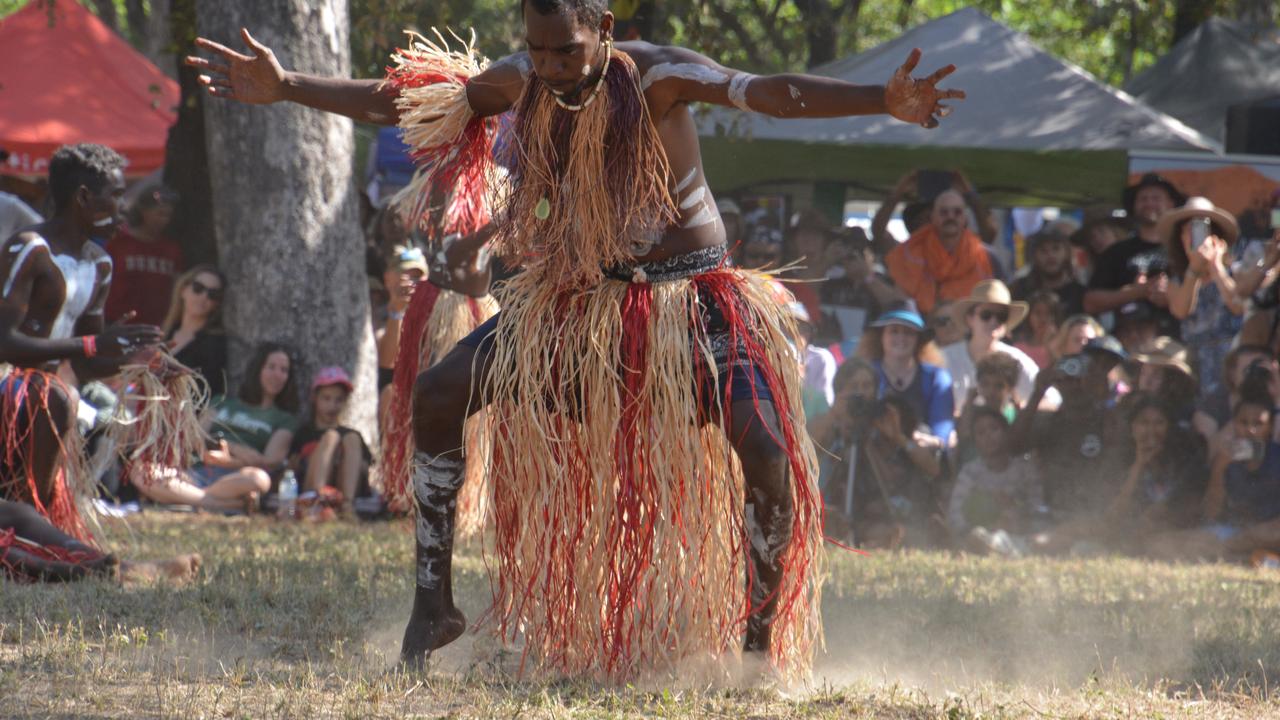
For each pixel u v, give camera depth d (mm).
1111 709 7906
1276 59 32344
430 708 7500
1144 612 12086
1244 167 22297
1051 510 20422
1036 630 10914
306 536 16891
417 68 9141
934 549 19500
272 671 8297
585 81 8219
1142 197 22531
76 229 12680
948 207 22812
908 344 20562
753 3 43375
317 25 21875
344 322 22516
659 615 8477
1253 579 16312
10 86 28375
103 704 7273
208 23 21844
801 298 22922
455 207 11711
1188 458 20500
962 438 20531
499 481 8742
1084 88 24250
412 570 13195
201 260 27172
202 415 13461
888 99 7633
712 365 8289
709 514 8547
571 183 8383
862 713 7617
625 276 8594
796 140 23844
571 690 8148
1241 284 21250
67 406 12547
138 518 18547
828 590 12914
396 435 15891
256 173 22219
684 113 8508
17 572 11711
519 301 8758
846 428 19906
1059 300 22750
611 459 8453
